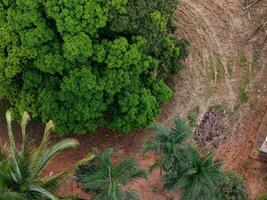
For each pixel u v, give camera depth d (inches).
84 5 682.8
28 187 600.4
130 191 681.6
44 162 615.2
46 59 714.8
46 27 719.7
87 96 723.4
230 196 764.0
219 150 854.5
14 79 781.9
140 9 720.3
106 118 786.8
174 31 860.6
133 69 743.7
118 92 757.3
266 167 844.6
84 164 683.4
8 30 728.3
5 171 594.6
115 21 701.3
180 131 697.6
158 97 798.5
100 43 724.7
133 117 762.2
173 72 844.0
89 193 739.4
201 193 695.1
